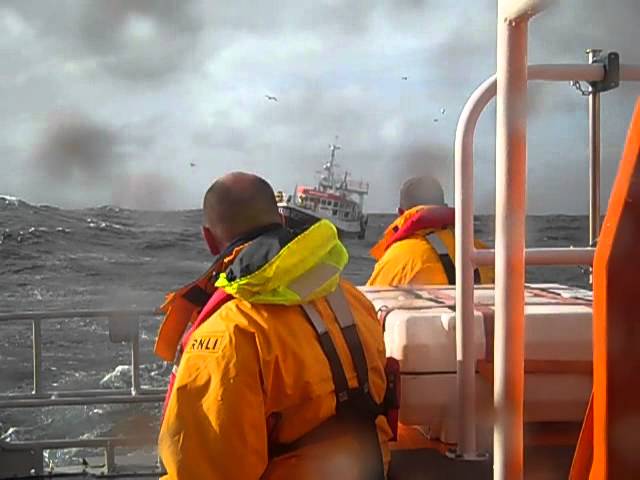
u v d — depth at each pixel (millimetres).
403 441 2561
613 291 1096
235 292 1991
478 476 2195
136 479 4336
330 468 1986
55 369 8023
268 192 2258
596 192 2135
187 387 1946
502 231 1377
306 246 2025
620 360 1097
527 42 1304
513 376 1399
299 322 2004
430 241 3406
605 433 1113
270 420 2006
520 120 1332
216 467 1897
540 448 2395
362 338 2127
